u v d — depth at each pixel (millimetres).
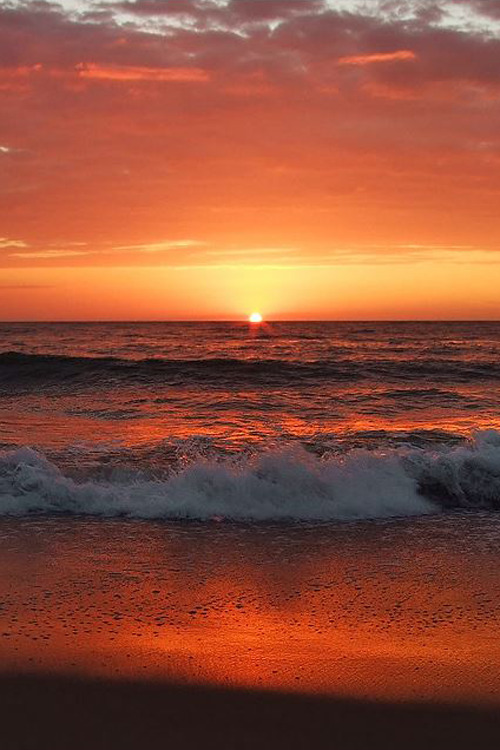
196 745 3117
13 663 3885
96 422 13109
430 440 10969
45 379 20516
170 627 4414
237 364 22547
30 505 7152
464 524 6797
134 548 6008
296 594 5004
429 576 5371
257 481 7367
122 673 3793
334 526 6715
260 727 3281
